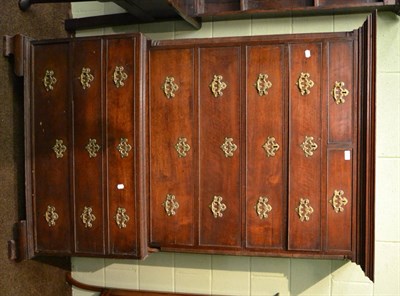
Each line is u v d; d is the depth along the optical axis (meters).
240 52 2.09
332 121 2.02
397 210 2.39
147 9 2.35
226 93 2.10
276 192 2.07
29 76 2.24
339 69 2.02
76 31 2.72
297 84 2.04
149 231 2.18
